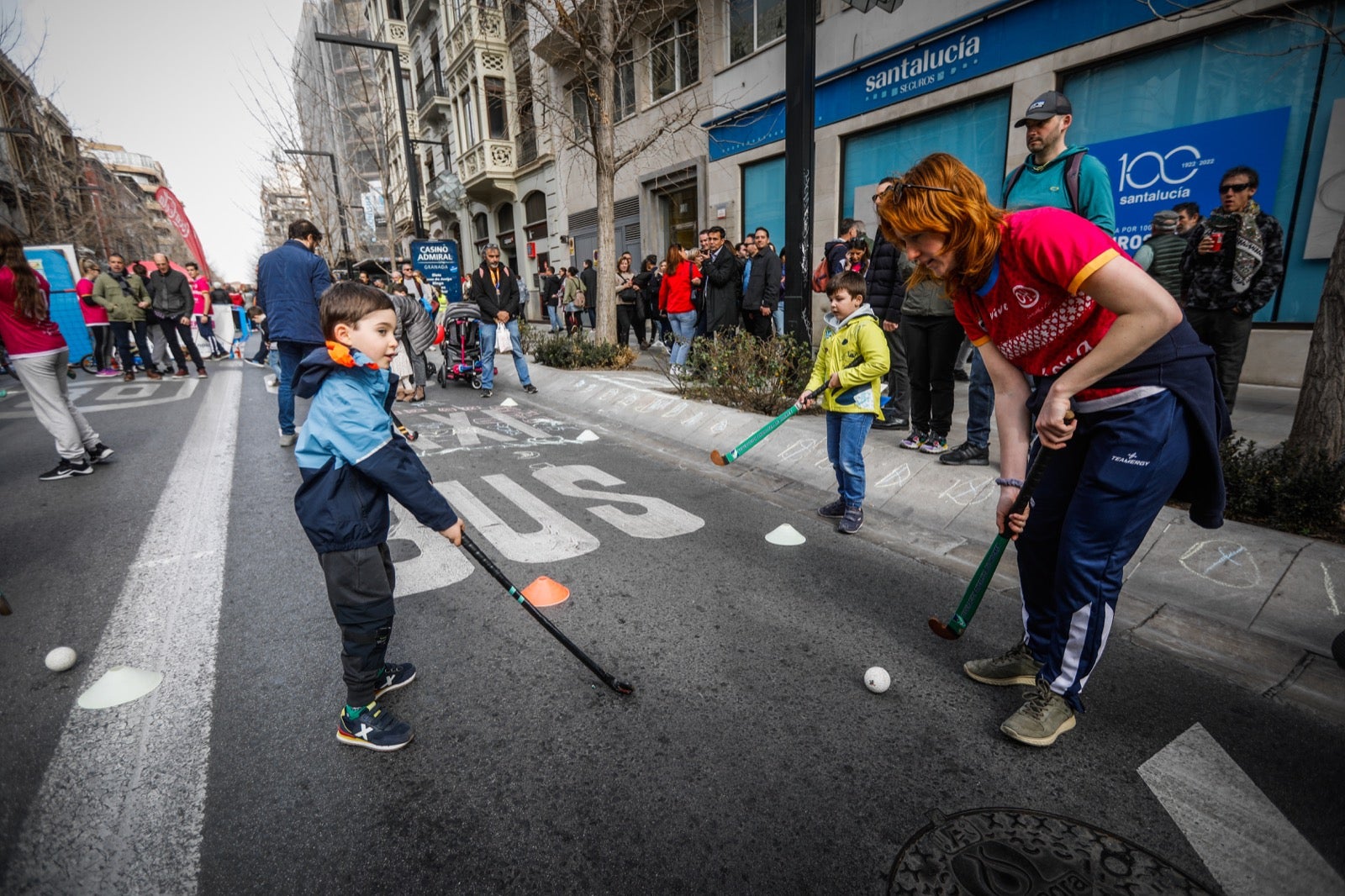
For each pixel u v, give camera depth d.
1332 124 6.18
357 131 20.70
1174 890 1.61
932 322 4.47
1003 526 2.27
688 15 13.75
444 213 29.55
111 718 2.32
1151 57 7.27
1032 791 1.94
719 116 13.16
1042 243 1.76
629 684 2.45
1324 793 1.91
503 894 1.63
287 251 5.79
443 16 24.16
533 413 7.84
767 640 2.79
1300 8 6.21
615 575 3.42
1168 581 3.06
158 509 4.47
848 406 3.79
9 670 2.63
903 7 9.60
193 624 2.95
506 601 3.14
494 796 1.96
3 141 26.53
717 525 4.10
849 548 3.73
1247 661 2.54
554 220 20.36
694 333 8.59
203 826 1.85
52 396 5.12
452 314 9.35
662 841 1.78
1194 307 5.00
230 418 7.60
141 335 11.27
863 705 2.35
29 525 4.20
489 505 4.50
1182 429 1.89
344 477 2.04
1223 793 1.92
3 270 4.79
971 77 8.86
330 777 2.04
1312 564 2.81
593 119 9.51
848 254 6.47
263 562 3.58
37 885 1.67
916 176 1.90
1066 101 3.57
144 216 58.72
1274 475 3.20
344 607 2.04
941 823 1.83
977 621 2.91
